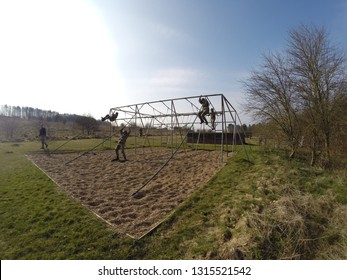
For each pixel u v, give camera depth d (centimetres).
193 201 552
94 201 578
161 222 446
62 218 473
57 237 404
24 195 620
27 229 436
